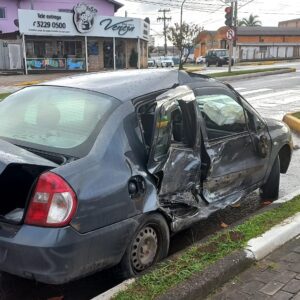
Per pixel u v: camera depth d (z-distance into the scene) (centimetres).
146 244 363
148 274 340
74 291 361
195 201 421
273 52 6844
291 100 1530
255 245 392
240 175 482
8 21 3941
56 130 365
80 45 3700
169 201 387
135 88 390
